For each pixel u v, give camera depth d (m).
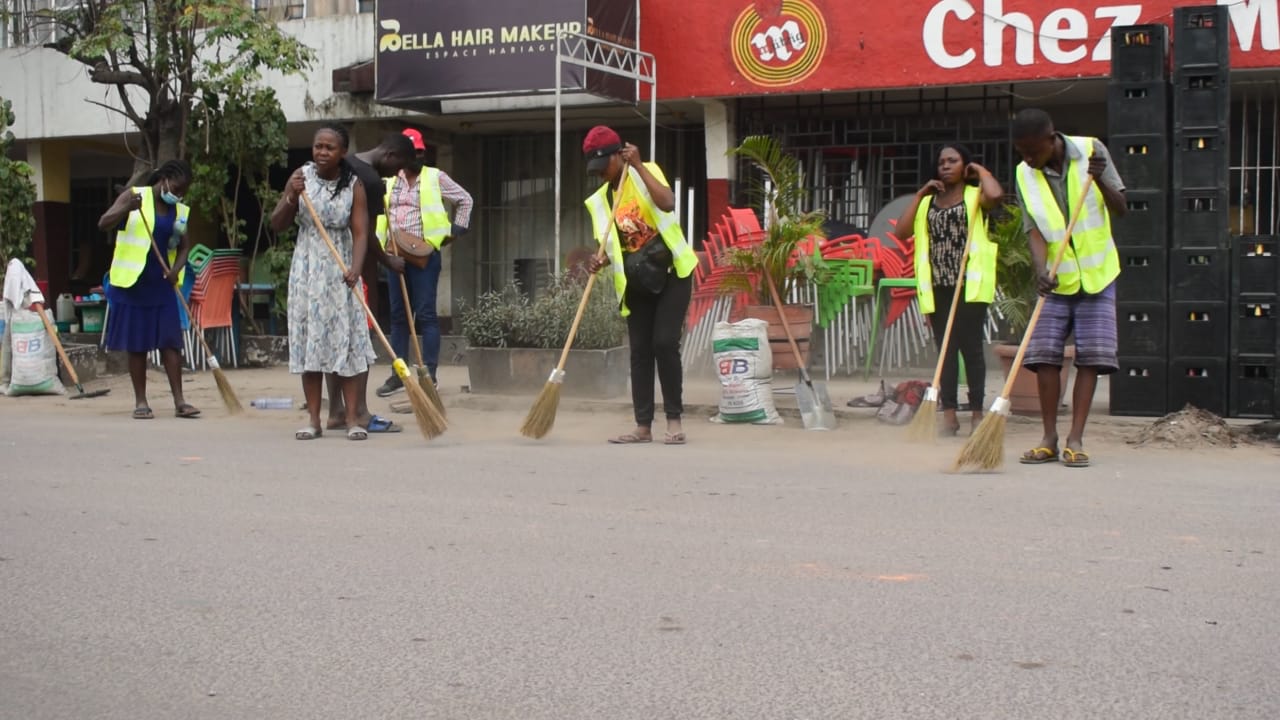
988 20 12.51
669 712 3.35
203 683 3.61
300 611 4.25
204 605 4.33
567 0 12.88
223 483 6.54
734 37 13.34
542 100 14.52
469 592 4.46
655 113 13.69
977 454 6.85
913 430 8.02
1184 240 8.74
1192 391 8.78
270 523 5.56
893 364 12.01
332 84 15.25
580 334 10.38
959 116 13.57
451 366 14.55
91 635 4.03
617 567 4.79
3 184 14.85
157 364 13.53
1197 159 8.69
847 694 3.46
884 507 5.87
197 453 7.60
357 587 4.54
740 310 11.29
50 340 11.41
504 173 16.72
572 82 12.86
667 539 5.22
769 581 4.57
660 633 3.99
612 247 7.97
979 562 4.82
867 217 13.81
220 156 14.79
